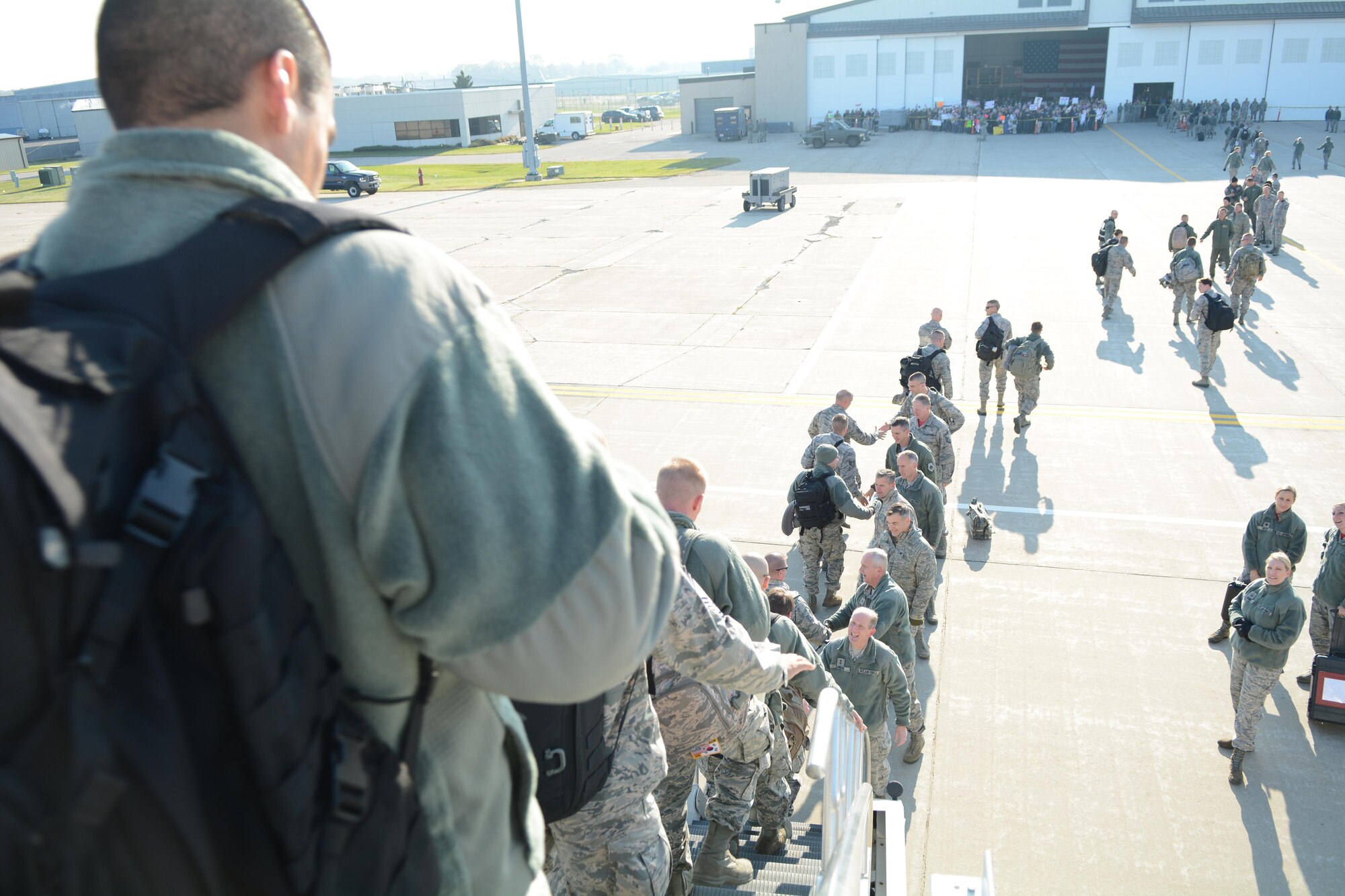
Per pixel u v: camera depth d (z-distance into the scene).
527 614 0.74
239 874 0.64
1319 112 56.47
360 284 0.72
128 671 0.56
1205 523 10.47
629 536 0.80
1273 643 6.46
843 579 9.86
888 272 22.53
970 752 7.24
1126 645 8.42
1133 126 58.19
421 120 64.31
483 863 0.95
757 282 22.09
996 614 8.96
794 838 4.38
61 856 0.52
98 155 0.77
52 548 0.50
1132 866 6.19
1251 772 6.91
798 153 52.22
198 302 0.67
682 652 2.12
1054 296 19.75
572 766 1.75
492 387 0.75
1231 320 13.84
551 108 73.81
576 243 27.88
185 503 0.58
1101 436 12.84
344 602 0.75
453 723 0.90
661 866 2.27
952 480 11.70
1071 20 58.47
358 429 0.70
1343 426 12.78
